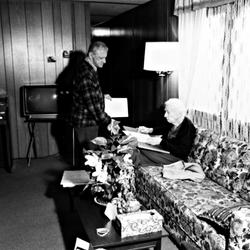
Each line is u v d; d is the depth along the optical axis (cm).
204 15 350
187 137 325
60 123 518
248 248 189
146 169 323
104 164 235
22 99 495
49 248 267
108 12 584
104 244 196
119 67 620
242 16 298
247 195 249
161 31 439
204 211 232
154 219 207
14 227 301
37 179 420
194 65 369
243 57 300
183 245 249
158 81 459
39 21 487
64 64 505
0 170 456
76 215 323
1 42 479
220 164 282
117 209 222
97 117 368
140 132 394
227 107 326
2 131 454
